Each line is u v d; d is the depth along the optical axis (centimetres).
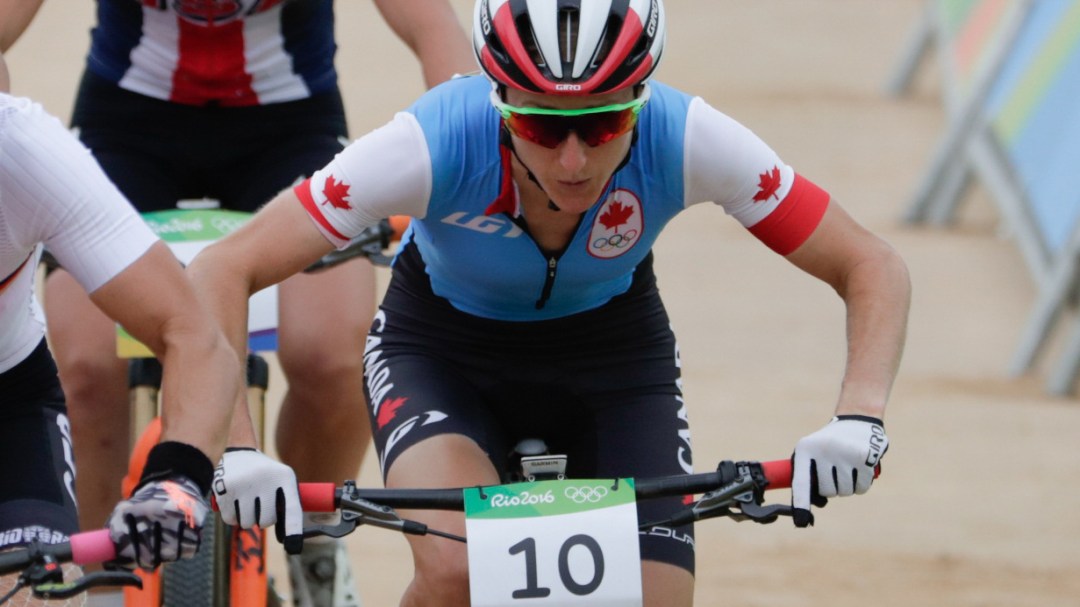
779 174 1034
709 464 2108
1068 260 2667
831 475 938
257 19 1335
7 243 872
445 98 1020
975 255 3291
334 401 1266
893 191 3734
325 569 1330
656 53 938
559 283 1066
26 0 1291
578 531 909
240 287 987
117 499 1296
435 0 1338
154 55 1339
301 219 1006
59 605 921
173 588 1066
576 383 1107
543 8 921
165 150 1366
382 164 1000
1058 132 3144
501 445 1099
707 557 1895
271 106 1371
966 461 2231
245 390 977
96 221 856
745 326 2788
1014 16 3603
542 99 920
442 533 911
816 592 1780
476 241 1041
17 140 842
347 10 5328
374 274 1315
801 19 5512
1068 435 2348
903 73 4566
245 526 909
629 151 998
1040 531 1995
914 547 1936
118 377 1268
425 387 1077
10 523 916
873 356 1012
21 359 978
